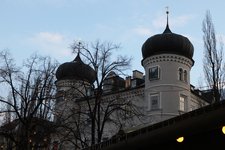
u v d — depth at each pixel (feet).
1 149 122.31
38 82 105.40
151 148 35.91
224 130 25.93
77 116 117.60
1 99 101.55
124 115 114.52
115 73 106.63
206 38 101.91
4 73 101.45
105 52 107.86
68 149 122.42
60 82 160.45
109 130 140.87
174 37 155.94
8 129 110.01
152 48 156.66
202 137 32.22
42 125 105.50
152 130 31.22
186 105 152.97
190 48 158.10
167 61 154.20
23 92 105.60
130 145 33.73
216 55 99.81
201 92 162.20
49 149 118.52
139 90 157.07
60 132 111.24
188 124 27.68
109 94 153.99
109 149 37.24
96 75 105.81
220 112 25.48
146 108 151.64
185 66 156.97
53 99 108.37
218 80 96.94
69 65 158.92
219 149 30.94
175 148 34.58
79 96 115.65
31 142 104.68
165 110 148.36
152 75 155.12
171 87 151.33
